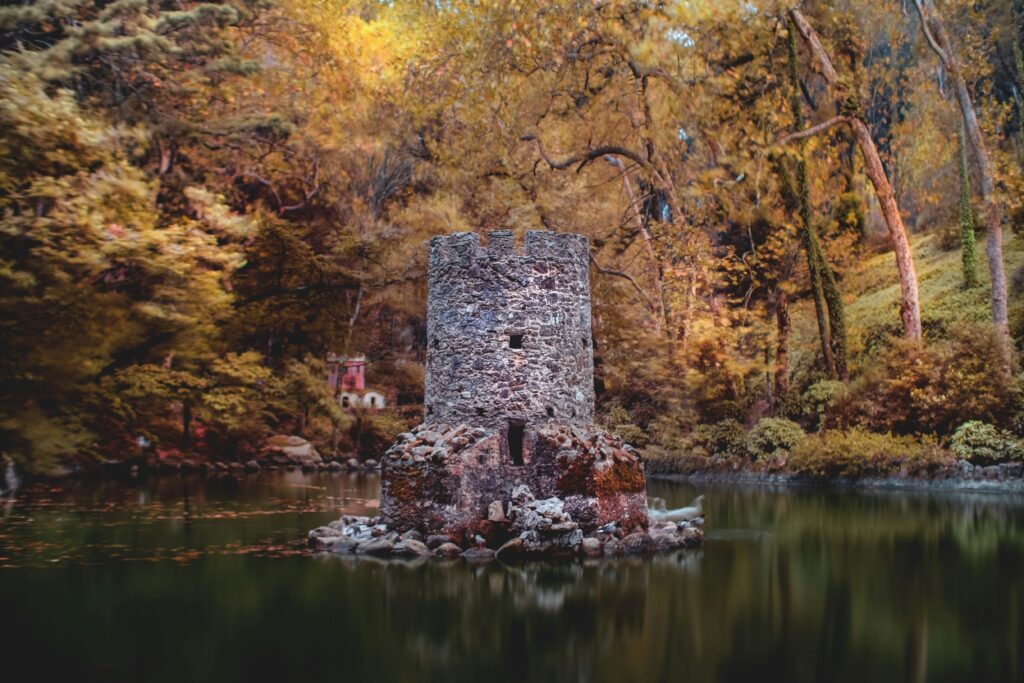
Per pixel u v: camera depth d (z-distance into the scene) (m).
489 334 16.44
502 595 12.08
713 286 40.53
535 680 8.37
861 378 32.53
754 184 35.94
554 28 31.41
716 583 12.95
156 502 23.59
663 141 34.31
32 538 16.95
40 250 22.34
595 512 15.63
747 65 35.97
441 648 9.52
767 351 39.12
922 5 34.94
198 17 29.73
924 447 28.31
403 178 45.72
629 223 37.38
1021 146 36.06
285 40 41.12
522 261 16.67
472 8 33.09
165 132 31.91
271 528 18.62
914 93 42.78
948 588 12.54
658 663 8.91
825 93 40.91
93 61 29.34
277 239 36.78
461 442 15.70
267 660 8.95
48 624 10.27
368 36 42.28
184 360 32.88
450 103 35.09
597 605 11.52
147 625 10.29
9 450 25.11
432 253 17.48
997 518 20.25
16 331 23.98
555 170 36.00
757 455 34.09
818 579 13.24
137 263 25.45
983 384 28.50
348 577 13.19
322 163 43.28
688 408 38.03
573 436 16.20
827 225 40.59
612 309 35.84
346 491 27.41
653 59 31.80
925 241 42.03
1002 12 37.72
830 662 8.89
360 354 46.34
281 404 40.84
